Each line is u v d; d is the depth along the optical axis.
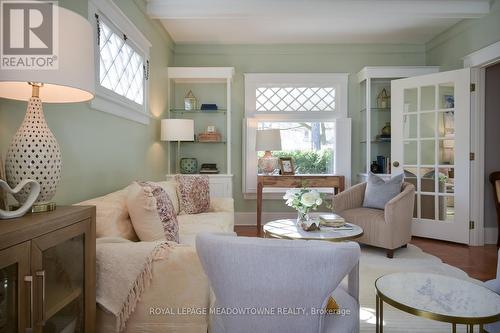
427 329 1.80
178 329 1.41
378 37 4.36
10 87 1.30
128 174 2.78
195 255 1.41
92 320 1.32
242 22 3.84
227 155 4.29
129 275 1.40
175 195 2.92
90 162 2.09
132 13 2.96
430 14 3.42
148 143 3.36
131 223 1.82
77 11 1.91
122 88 2.70
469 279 2.53
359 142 4.61
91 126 2.10
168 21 3.78
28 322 0.95
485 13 3.38
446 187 3.74
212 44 4.55
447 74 3.69
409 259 3.02
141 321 1.41
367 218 3.17
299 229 2.52
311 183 4.09
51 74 1.12
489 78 3.68
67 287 1.17
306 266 0.96
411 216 3.26
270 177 4.09
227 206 3.21
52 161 1.24
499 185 3.52
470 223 3.58
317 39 4.42
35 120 1.21
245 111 4.55
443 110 3.72
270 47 4.58
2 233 0.85
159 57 3.82
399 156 4.05
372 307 2.06
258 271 0.98
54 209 1.24
